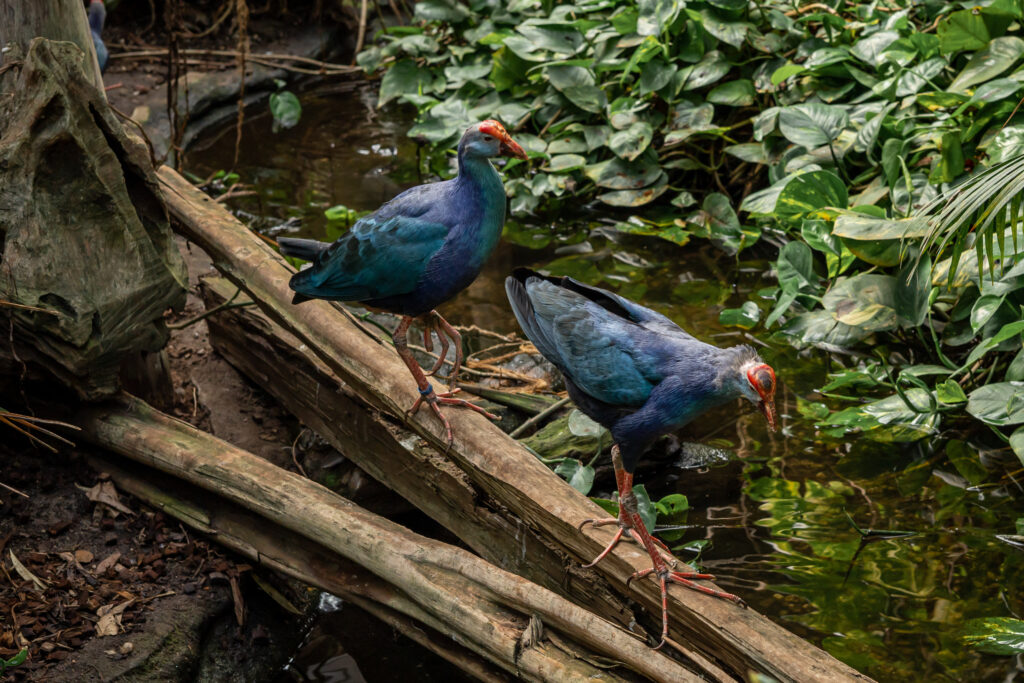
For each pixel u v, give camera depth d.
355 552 4.99
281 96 11.45
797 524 5.91
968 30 8.15
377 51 12.23
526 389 7.00
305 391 6.48
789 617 5.22
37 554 5.37
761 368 3.97
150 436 5.74
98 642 4.96
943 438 6.59
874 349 7.57
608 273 8.66
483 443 5.13
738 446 6.66
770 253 8.92
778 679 3.90
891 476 6.28
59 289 5.43
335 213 9.39
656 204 9.78
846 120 8.41
